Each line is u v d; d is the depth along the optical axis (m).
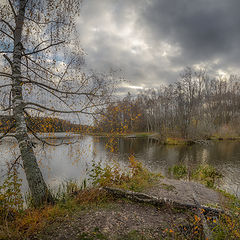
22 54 4.75
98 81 5.23
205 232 3.09
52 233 3.24
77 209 4.42
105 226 3.64
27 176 4.50
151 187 7.05
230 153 19.55
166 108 40.84
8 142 5.48
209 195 6.65
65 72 4.99
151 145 26.66
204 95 42.69
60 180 8.65
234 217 3.37
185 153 19.78
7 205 3.64
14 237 2.98
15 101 4.55
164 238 3.28
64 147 18.45
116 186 6.24
